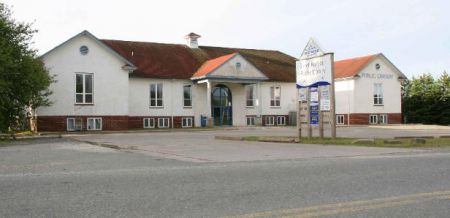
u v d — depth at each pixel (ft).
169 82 127.95
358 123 147.95
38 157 42.06
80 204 19.38
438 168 31.01
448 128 118.93
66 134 95.20
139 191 22.33
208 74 122.01
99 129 109.70
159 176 27.35
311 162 35.19
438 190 22.66
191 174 28.22
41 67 86.99
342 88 152.15
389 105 155.02
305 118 66.69
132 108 122.21
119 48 130.72
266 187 23.43
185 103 130.31
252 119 140.46
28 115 93.71
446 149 48.01
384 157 39.34
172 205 19.19
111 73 111.55
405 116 178.60
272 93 144.97
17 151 50.03
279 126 133.69
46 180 25.96
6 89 76.54
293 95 148.56
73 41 106.83
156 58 132.05
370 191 22.36
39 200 20.20
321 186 23.76
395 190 22.65
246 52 157.38
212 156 41.50
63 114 105.50
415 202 19.81
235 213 17.76
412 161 35.45
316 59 63.93
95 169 31.40
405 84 194.49
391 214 17.60
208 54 144.56
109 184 24.41
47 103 89.15
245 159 38.29
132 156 42.32
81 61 107.76
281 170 30.09
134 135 88.99
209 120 124.26
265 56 159.94
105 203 19.58
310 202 19.79
